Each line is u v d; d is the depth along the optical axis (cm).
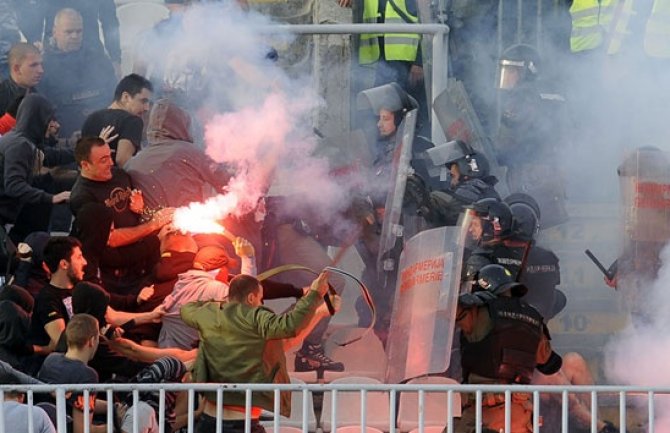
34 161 3103
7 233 3119
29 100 3106
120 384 2298
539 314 2569
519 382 2531
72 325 2523
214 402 2448
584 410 2872
